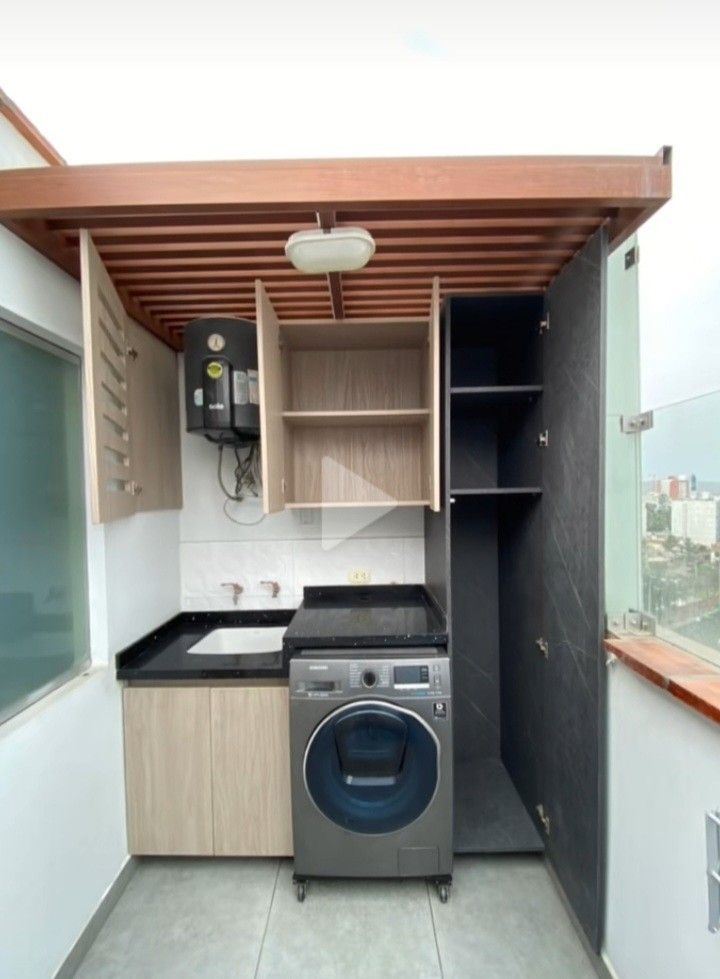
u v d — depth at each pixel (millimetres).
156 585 2158
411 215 1347
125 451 1766
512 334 2113
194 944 1513
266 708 1757
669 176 1207
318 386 2352
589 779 1411
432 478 1786
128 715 1781
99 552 1715
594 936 1384
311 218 1375
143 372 1991
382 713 1603
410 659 1633
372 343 2227
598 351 1351
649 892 1172
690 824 1031
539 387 1771
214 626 2342
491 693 2379
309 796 1626
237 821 1770
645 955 1183
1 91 1256
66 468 1585
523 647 2002
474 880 1734
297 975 1409
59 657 1525
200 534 2426
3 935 1184
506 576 2234
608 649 1313
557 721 1643
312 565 2428
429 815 1625
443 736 1613
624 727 1283
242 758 1762
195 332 1939
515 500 2102
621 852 1297
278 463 1879
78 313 1623
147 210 1234
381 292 1901
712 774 970
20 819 1256
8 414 1317
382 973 1411
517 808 1998
